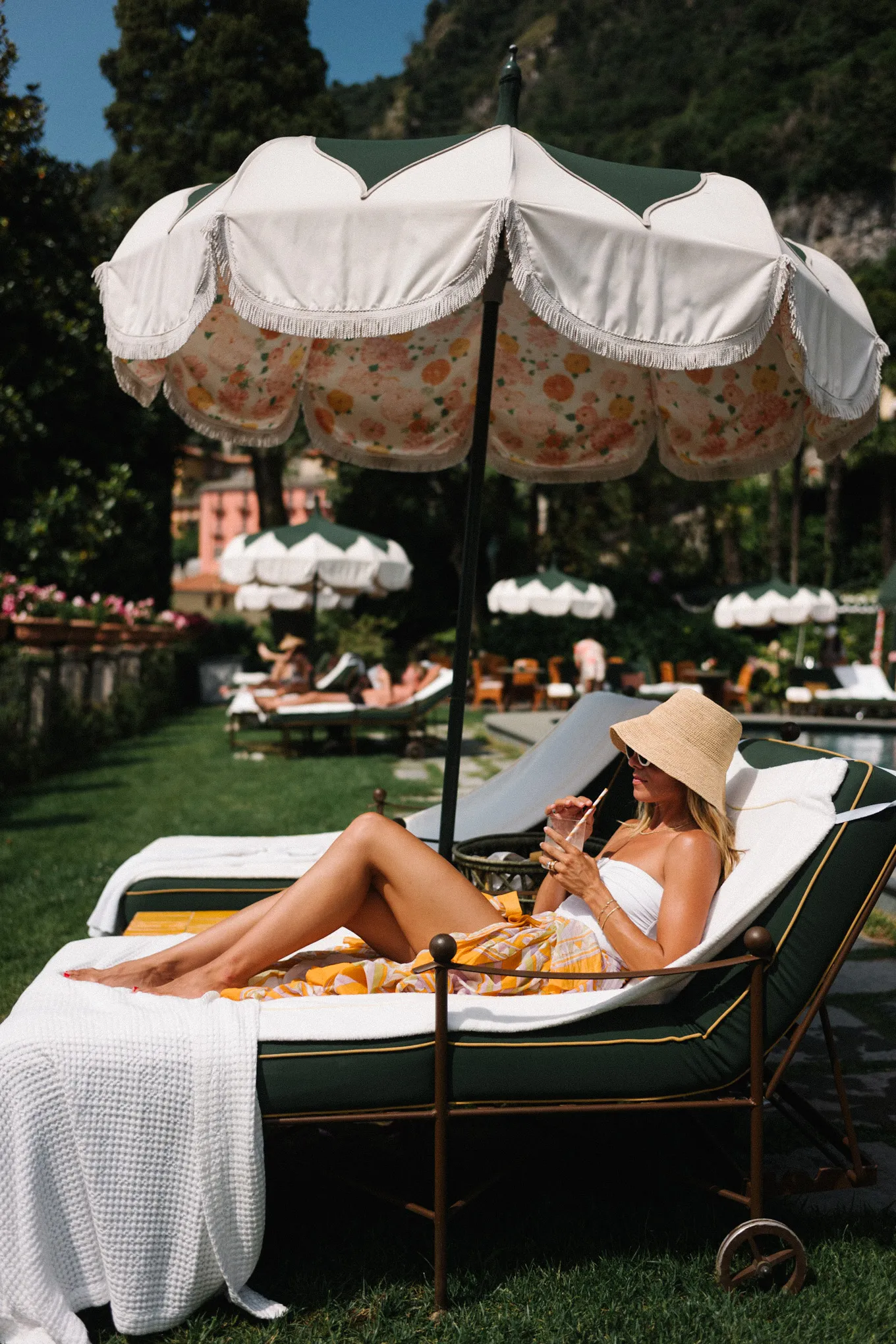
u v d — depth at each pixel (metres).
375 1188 2.42
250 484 83.94
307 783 10.41
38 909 5.56
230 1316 2.26
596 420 4.68
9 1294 2.09
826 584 35.34
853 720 16.14
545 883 2.98
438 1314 2.25
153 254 2.78
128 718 16.11
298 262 2.51
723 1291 2.31
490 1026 2.27
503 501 29.58
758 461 4.26
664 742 2.67
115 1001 2.36
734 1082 2.36
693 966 2.31
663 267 2.49
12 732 10.84
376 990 2.60
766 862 2.47
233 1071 2.18
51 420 17.47
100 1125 2.14
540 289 2.41
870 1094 3.33
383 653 25.42
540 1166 2.87
